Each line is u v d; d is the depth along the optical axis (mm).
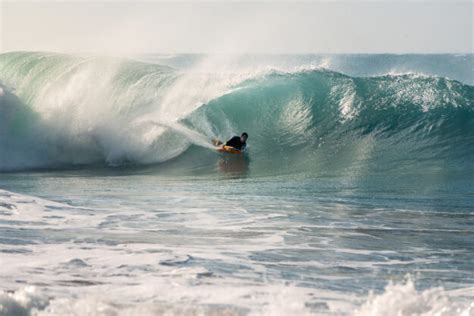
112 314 22312
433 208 53312
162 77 95875
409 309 22719
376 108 90000
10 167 84562
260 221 46844
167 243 38219
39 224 42406
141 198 57375
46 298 23594
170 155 85500
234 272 31578
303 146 86625
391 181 67312
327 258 36062
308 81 94625
